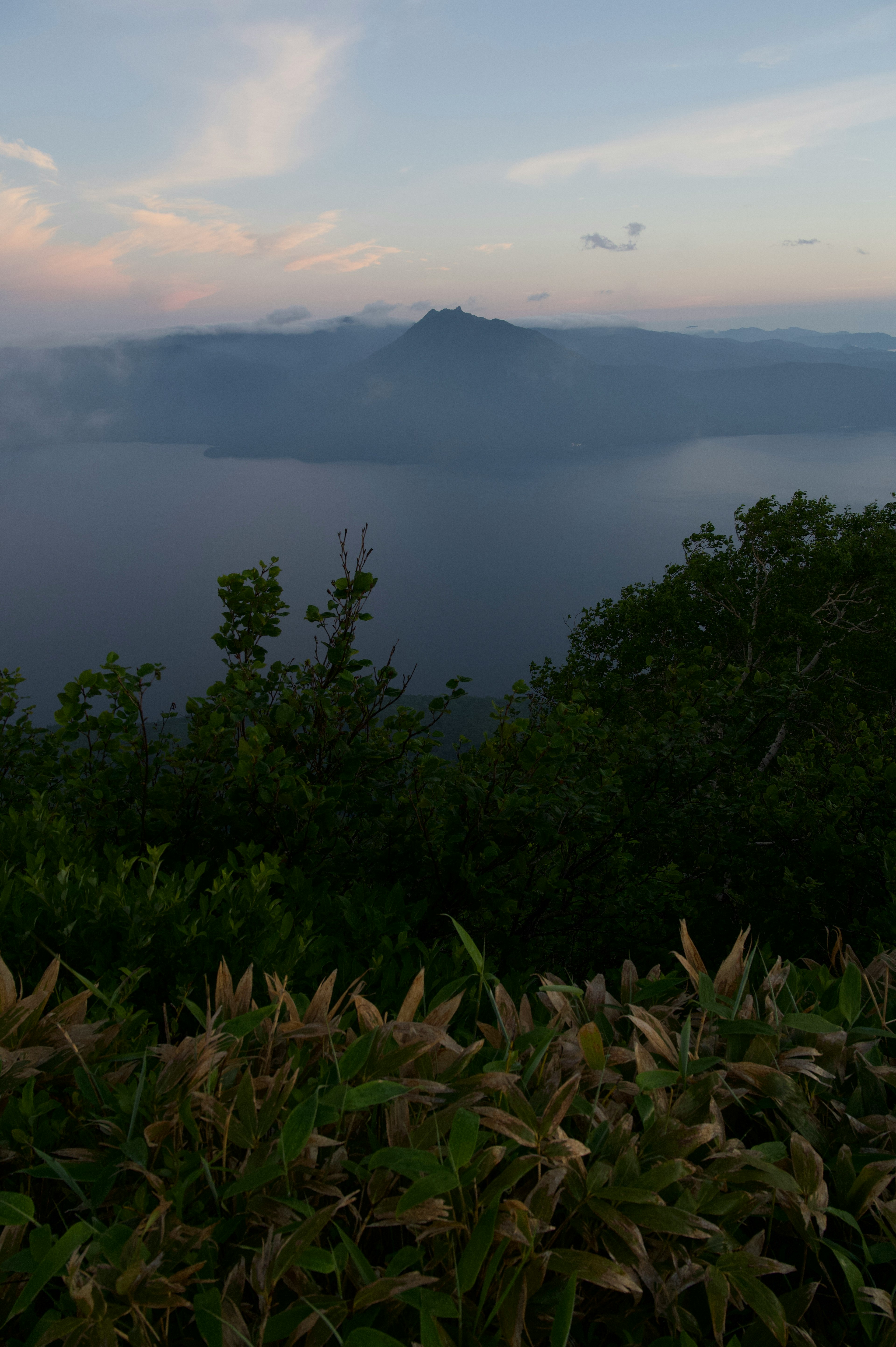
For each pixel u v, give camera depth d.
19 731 4.45
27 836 3.09
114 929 2.29
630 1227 0.93
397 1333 0.91
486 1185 1.03
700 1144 1.06
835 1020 1.37
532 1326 0.90
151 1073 1.26
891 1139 1.16
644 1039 1.35
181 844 3.80
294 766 4.09
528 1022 1.33
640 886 5.75
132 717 3.77
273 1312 0.90
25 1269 0.86
